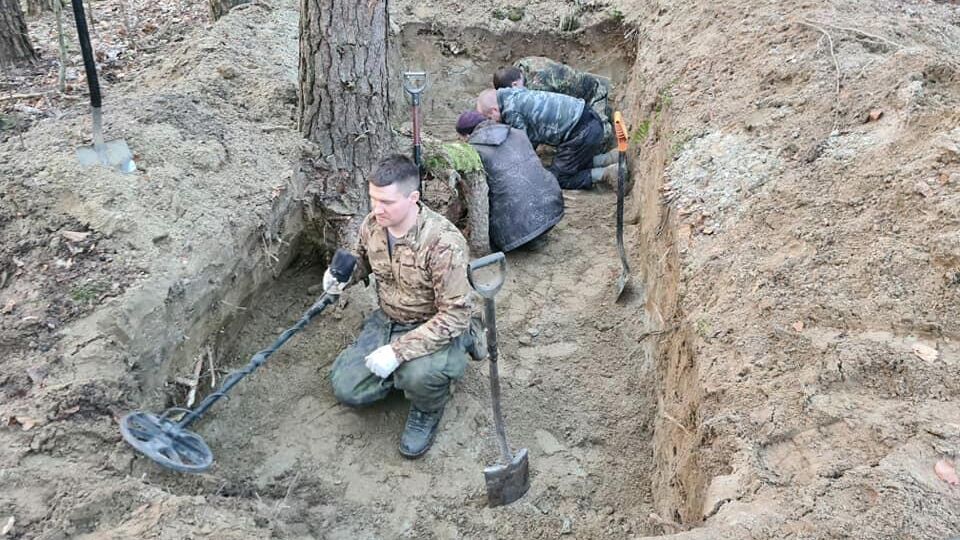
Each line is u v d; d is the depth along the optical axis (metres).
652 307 4.20
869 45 4.49
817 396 2.65
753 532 2.21
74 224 3.54
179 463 2.68
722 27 5.38
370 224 3.30
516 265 5.06
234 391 3.71
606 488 3.49
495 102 5.81
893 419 2.52
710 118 4.44
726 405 2.77
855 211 3.34
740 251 3.41
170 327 3.32
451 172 4.67
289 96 4.94
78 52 6.64
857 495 2.29
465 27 7.08
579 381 4.07
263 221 3.93
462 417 3.74
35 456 2.63
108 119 4.30
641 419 3.83
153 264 3.37
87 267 3.33
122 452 2.73
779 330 2.94
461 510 3.33
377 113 4.35
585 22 7.07
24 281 3.28
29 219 3.56
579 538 3.20
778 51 4.70
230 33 5.92
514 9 7.21
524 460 3.33
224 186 3.98
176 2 8.52
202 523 2.49
